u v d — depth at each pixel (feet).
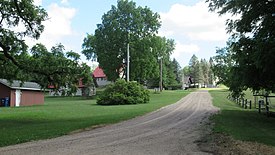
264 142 37.17
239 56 67.67
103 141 39.63
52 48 72.84
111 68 210.18
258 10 59.31
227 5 65.51
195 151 32.60
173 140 39.88
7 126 59.62
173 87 366.63
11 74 75.25
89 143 38.17
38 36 71.87
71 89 75.10
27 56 72.43
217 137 41.60
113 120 66.90
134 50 205.05
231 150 32.81
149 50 208.13
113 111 97.50
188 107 109.09
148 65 206.39
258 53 57.21
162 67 295.07
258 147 34.09
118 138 42.04
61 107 124.36
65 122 64.49
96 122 62.59
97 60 217.56
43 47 71.97
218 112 87.61
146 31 214.69
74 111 100.37
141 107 111.34
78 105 138.31
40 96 163.43
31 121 69.97
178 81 431.02
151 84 335.88
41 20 71.20
